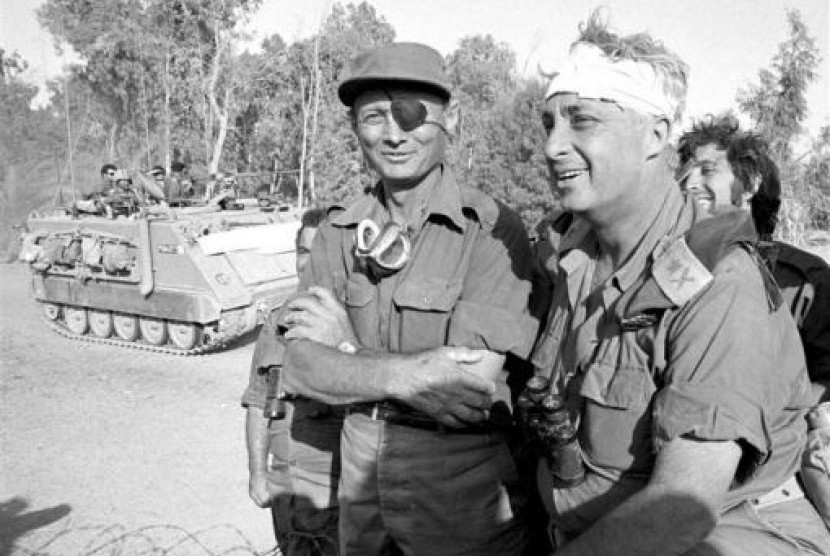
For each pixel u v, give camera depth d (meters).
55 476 8.05
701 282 1.82
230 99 39.44
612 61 1.91
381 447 2.62
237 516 7.01
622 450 1.95
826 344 2.77
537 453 2.64
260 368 3.88
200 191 19.91
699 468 1.75
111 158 37.12
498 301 2.52
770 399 1.81
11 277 24.77
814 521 2.47
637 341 1.92
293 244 14.46
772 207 3.34
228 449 8.89
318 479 3.59
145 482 7.88
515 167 20.75
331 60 38.94
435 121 2.58
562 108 1.95
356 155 35.69
